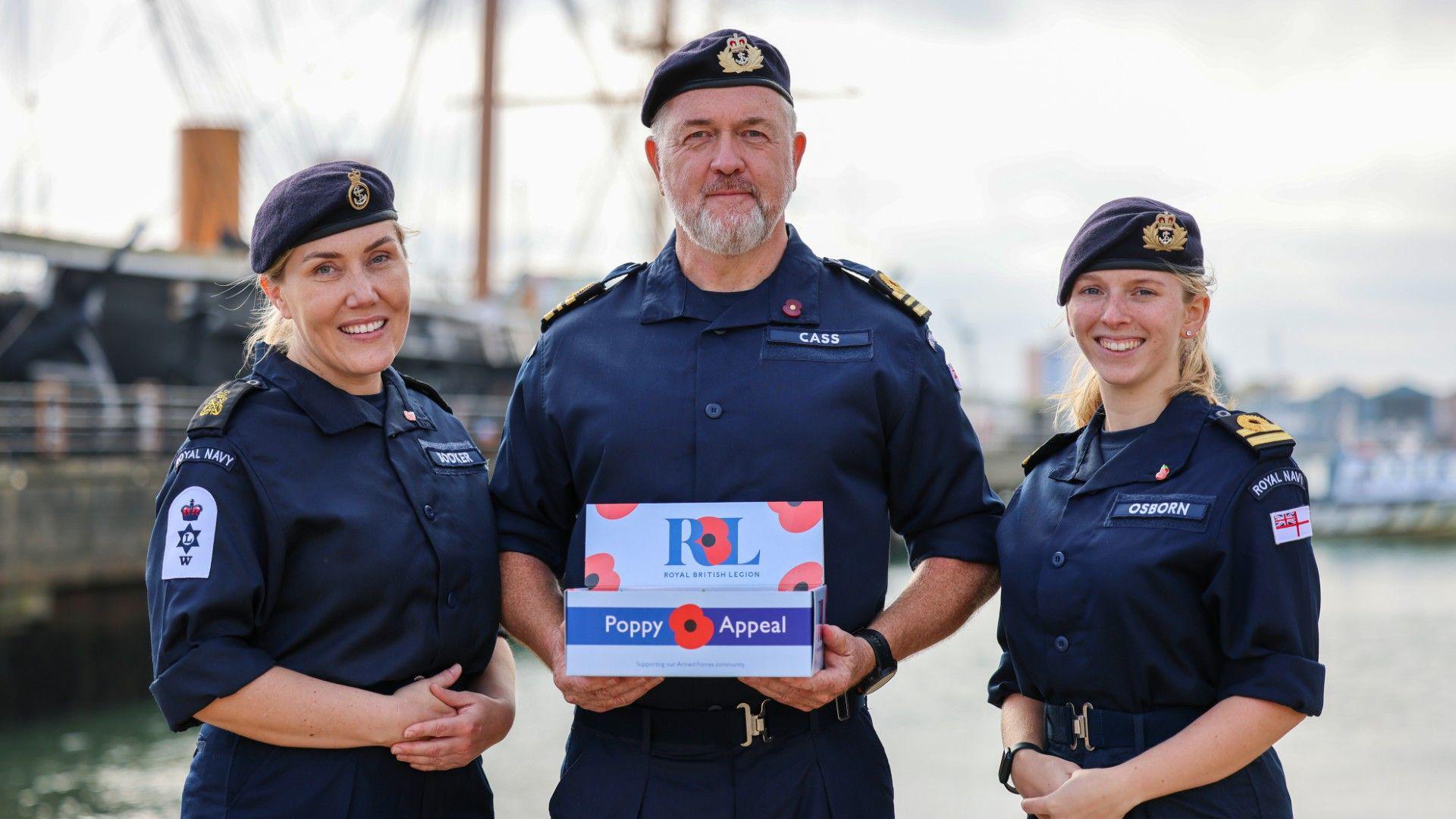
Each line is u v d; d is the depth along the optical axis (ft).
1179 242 9.34
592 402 10.09
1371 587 82.12
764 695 9.30
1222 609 8.82
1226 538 8.84
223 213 77.97
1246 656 8.74
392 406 9.97
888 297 10.42
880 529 10.09
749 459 9.77
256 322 10.52
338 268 9.41
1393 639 58.80
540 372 10.54
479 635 10.00
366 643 9.30
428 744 9.12
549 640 9.77
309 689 8.96
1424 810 32.07
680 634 8.59
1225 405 9.67
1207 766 8.61
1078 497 9.55
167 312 58.18
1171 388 9.60
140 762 36.88
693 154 9.69
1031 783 9.27
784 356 9.96
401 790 9.34
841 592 9.81
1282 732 8.66
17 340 53.26
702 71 9.66
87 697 45.37
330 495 9.29
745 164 9.60
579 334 10.46
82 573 43.14
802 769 9.62
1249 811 8.84
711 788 9.60
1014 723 9.81
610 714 9.93
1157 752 8.71
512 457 10.64
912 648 9.86
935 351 10.36
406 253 9.90
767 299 10.14
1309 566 8.86
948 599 10.16
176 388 59.00
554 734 37.81
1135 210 9.43
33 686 43.47
